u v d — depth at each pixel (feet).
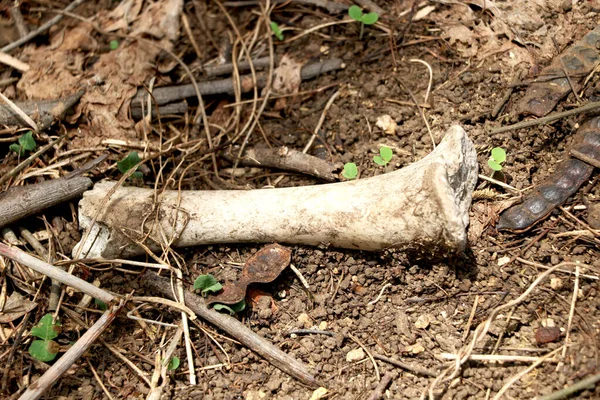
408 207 1.68
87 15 2.11
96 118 1.96
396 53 1.99
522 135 1.84
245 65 2.03
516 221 1.76
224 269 1.80
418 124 1.90
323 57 2.03
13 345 1.73
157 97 1.99
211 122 2.01
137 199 1.80
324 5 2.08
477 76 1.91
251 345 1.71
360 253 1.77
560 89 1.86
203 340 1.74
